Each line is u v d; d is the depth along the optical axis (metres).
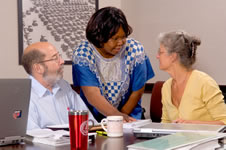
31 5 3.43
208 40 3.35
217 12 3.27
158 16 3.73
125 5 3.91
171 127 1.62
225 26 3.21
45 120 2.01
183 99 2.19
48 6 3.51
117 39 2.22
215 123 2.02
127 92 2.51
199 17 3.41
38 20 3.47
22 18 3.39
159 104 3.03
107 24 2.16
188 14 3.49
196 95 2.15
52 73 2.04
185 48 2.14
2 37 3.31
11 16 3.35
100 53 2.42
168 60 2.19
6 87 1.38
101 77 2.45
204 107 2.16
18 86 1.42
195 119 2.17
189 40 2.16
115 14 2.20
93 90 2.38
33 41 3.45
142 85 2.50
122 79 2.46
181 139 1.31
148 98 3.79
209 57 3.35
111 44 2.23
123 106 2.52
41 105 2.03
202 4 3.38
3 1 3.31
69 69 3.62
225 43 3.22
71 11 3.62
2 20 3.31
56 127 1.79
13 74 3.37
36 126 1.85
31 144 1.42
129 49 2.46
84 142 1.28
